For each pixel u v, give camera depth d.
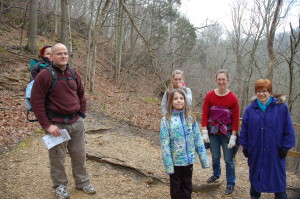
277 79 17.36
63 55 2.93
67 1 10.26
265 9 15.79
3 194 3.28
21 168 4.06
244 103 17.67
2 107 7.26
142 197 3.53
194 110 16.44
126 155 5.05
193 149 3.02
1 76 9.95
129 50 20.22
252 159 3.25
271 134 3.10
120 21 15.84
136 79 18.33
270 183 3.12
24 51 13.60
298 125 5.31
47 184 3.62
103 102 11.05
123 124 8.06
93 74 12.20
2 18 17.17
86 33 21.91
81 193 3.44
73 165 3.42
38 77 2.85
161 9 21.31
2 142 5.02
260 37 16.98
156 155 5.32
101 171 4.23
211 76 23.56
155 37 18.11
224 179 4.38
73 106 3.08
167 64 17.33
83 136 3.37
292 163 14.63
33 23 13.91
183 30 16.80
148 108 12.62
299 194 3.94
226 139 3.68
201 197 3.68
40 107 2.87
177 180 3.02
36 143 5.23
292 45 8.32
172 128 2.94
